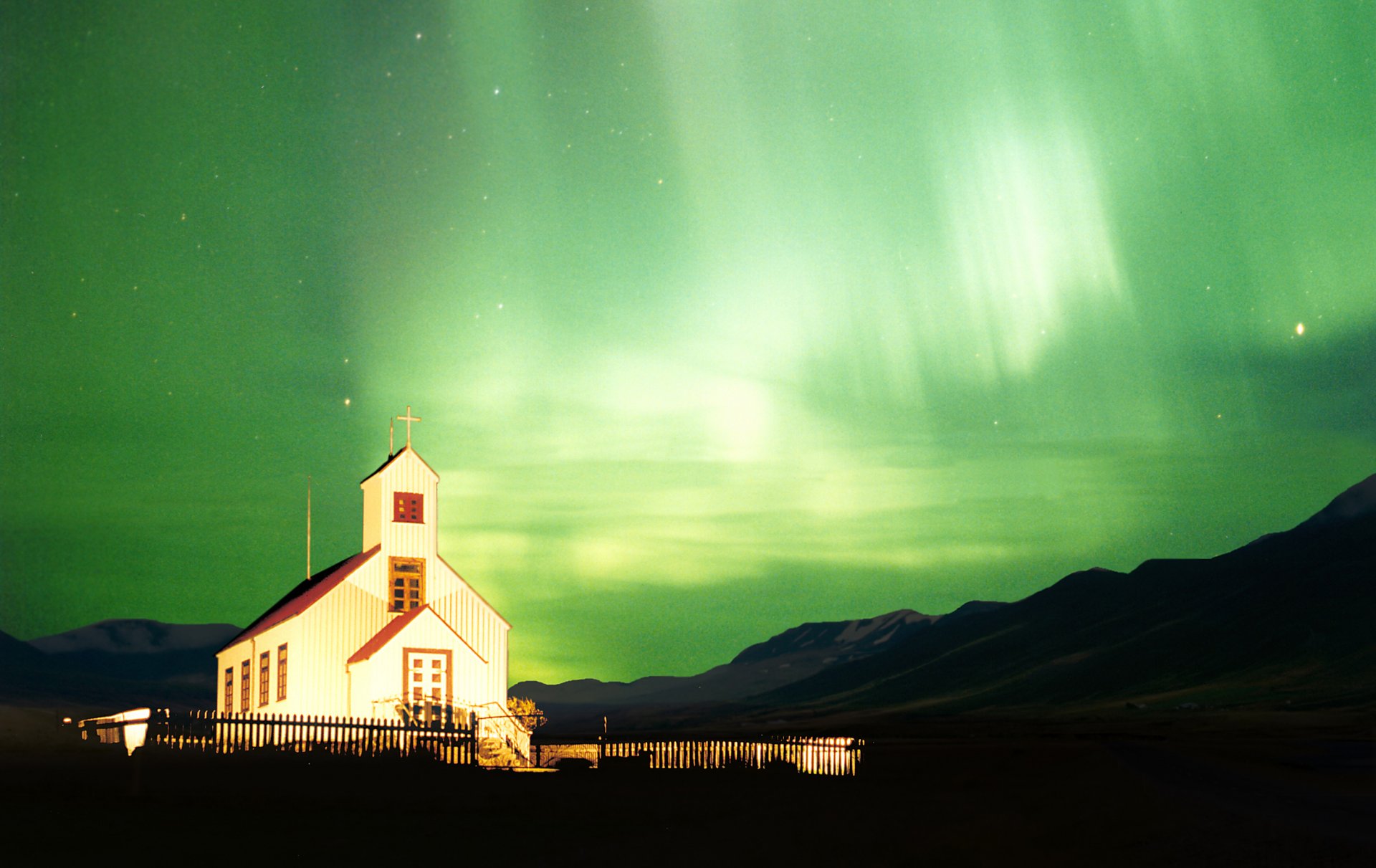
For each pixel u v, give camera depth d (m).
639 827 20.19
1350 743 41.28
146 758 28.53
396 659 42.31
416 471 46.69
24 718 45.59
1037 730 81.56
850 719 158.75
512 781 27.80
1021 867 14.20
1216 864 13.23
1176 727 82.12
